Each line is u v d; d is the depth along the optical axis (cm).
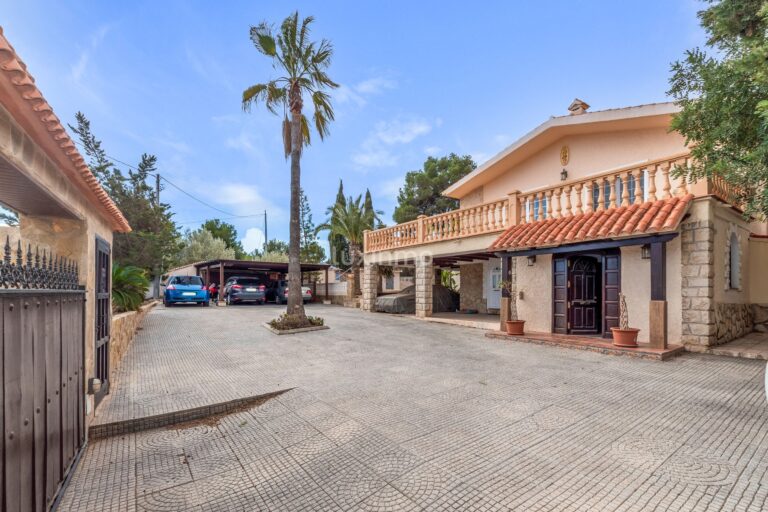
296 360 684
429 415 423
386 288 2509
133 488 290
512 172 1366
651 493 269
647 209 754
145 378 564
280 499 274
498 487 280
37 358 234
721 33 589
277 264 2147
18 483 205
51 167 292
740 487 275
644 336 796
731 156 471
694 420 398
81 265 385
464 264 1652
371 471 308
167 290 1727
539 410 434
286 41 1040
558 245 835
